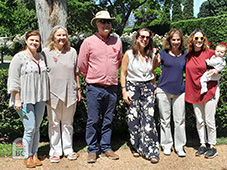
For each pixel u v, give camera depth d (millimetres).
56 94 3164
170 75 3350
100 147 3863
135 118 3363
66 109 3318
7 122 3697
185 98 3451
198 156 3484
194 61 3361
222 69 3229
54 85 3154
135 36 3252
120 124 3969
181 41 3393
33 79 2914
